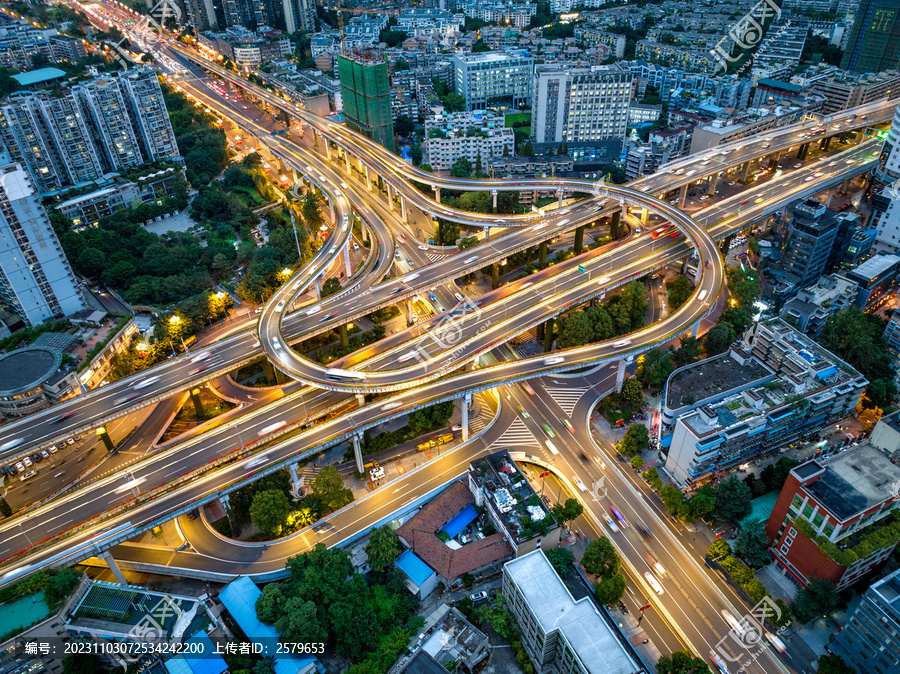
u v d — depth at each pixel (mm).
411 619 172750
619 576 173500
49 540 176375
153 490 193250
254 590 174125
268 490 198000
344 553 182125
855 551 158875
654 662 162250
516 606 165250
